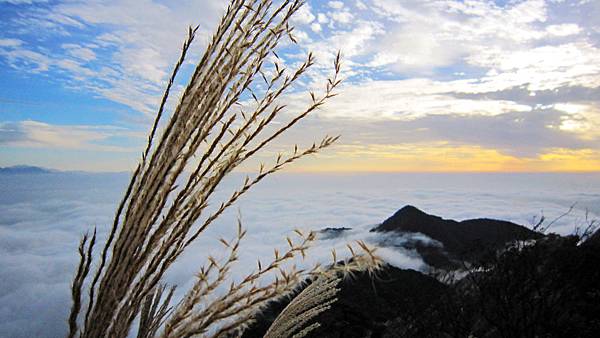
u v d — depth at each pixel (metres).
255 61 0.80
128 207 0.73
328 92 0.81
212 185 0.75
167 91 0.78
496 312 6.76
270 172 0.77
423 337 8.39
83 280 0.68
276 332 0.73
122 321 0.69
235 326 0.68
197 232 0.73
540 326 6.08
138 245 0.71
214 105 0.77
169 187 0.73
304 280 0.69
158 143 0.76
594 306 6.12
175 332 0.68
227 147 0.76
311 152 0.78
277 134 0.79
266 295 0.69
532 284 6.69
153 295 0.72
